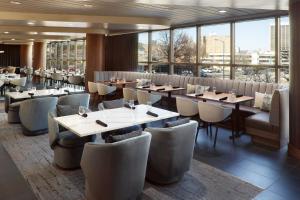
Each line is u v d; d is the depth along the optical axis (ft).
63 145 12.48
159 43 32.58
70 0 18.13
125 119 12.69
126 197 9.37
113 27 28.48
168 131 10.26
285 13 21.08
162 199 10.14
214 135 18.72
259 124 16.60
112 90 28.48
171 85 27.96
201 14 23.40
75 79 36.83
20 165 13.14
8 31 33.27
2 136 17.57
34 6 20.22
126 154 8.84
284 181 11.77
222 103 19.75
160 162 10.65
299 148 14.37
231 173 12.55
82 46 48.67
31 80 55.42
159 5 19.66
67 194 10.52
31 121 17.40
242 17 23.82
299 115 14.29
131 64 36.04
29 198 10.22
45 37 45.06
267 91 20.95
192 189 10.95
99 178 8.95
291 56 14.99
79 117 13.07
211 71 27.35
